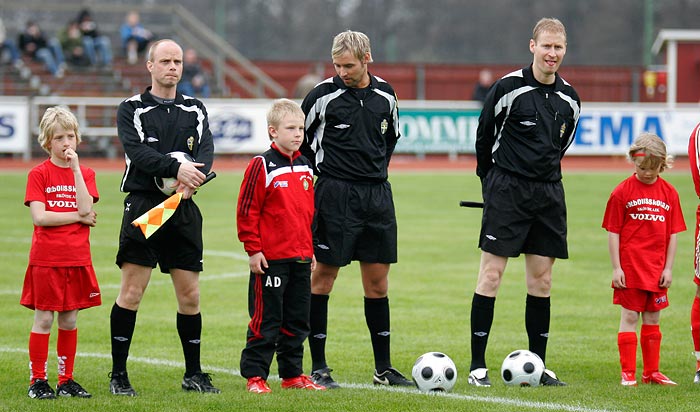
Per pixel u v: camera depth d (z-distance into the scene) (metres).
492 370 29.28
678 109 103.94
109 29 144.50
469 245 56.38
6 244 55.19
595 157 108.12
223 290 43.00
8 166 95.88
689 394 25.23
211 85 126.44
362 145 26.95
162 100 25.73
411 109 104.12
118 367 25.67
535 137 27.14
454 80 144.38
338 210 26.89
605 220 27.38
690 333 34.16
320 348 27.31
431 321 36.56
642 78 140.62
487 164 28.48
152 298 40.88
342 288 43.81
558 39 26.72
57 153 25.16
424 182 89.94
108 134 102.19
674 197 27.17
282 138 25.39
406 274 47.25
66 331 25.33
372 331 27.53
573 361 30.08
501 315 37.84
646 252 26.78
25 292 25.12
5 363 29.34
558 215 27.58
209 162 25.81
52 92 115.56
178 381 27.31
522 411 23.17
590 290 43.00
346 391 25.61
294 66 144.62
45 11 190.50
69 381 25.34
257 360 25.50
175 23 138.75
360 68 26.66
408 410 23.27
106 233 59.59
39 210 24.75
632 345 26.92
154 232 24.52
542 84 27.38
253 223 25.25
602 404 23.95
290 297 25.83
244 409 23.30
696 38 123.38
